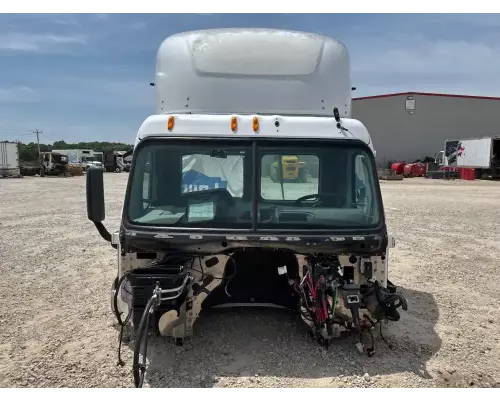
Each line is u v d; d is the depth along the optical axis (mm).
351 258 4117
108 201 17281
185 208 4074
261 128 4195
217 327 4676
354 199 4250
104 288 6352
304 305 4223
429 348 4477
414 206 16516
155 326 3924
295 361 4078
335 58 4828
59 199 18719
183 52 4719
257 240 3949
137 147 4117
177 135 4129
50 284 6539
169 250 3959
